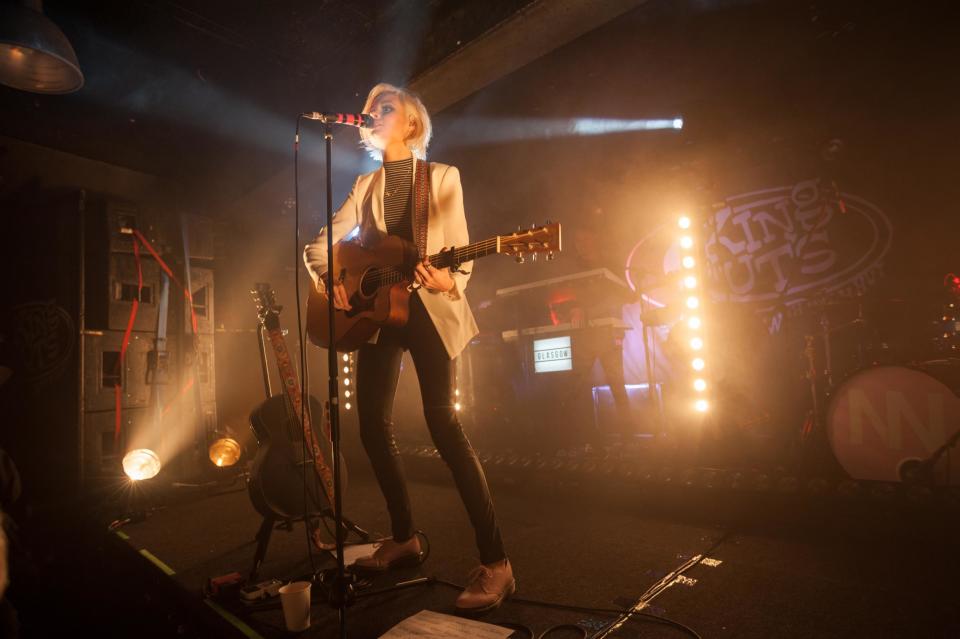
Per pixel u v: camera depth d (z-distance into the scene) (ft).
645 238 17.47
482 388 16.20
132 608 9.80
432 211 6.89
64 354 14.12
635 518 9.68
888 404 8.87
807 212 14.66
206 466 15.72
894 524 7.76
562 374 15.11
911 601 5.74
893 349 10.46
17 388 14.75
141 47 14.96
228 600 6.81
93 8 13.42
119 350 14.87
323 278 6.96
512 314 16.90
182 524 11.30
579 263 18.69
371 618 5.95
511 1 12.00
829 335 11.17
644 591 6.30
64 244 14.55
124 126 18.07
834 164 14.34
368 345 7.13
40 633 10.33
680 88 16.42
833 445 9.30
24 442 14.51
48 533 12.69
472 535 8.88
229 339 18.80
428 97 15.10
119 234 15.31
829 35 13.94
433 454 14.34
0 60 10.64
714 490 9.41
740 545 7.93
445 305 6.51
